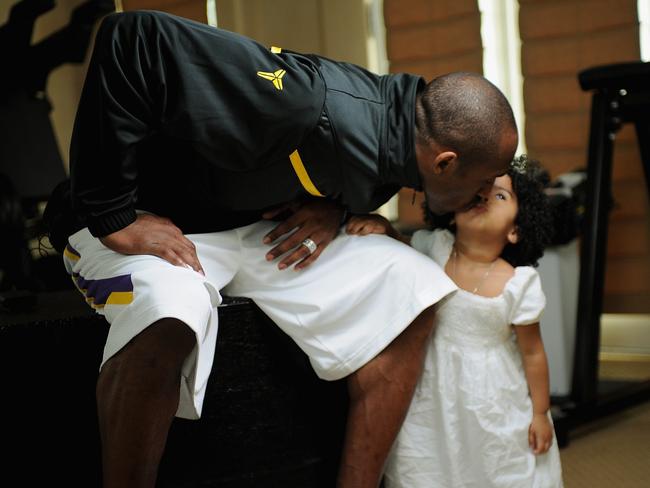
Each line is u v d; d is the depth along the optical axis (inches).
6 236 84.2
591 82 72.4
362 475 47.9
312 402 51.1
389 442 48.5
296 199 50.4
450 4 96.6
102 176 42.3
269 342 49.7
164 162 46.8
